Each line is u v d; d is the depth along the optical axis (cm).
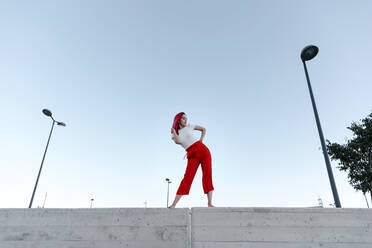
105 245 291
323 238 278
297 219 288
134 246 287
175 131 364
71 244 294
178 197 322
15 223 311
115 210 309
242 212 294
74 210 314
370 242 274
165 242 286
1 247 298
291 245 275
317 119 887
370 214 290
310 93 942
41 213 315
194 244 280
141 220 300
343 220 287
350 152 1564
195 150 346
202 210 298
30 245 298
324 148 830
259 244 277
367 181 1497
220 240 280
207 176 340
